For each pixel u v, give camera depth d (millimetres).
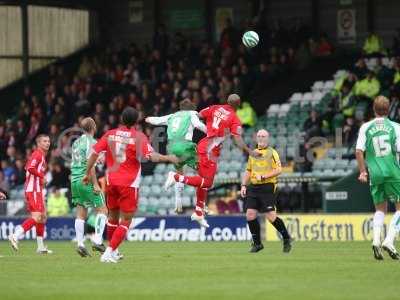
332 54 85375
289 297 28156
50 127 83750
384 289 30000
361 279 32844
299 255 44500
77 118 84562
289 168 74938
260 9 91188
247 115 77812
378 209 39938
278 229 46188
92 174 44625
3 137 86375
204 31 95312
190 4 95812
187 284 31766
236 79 79875
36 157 47562
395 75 74812
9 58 94250
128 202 38062
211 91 80312
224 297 28328
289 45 85375
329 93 79750
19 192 78625
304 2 90188
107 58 91188
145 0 97375
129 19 98062
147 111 82812
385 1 87250
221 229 61844
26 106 88188
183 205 74812
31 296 28906
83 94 87188
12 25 94312
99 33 98688
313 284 31453
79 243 44938
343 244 53875
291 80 83688
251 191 46219
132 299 28156
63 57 96625
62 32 96625
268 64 83125
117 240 38969
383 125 39312
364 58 82438
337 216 58875
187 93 80688
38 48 95062
